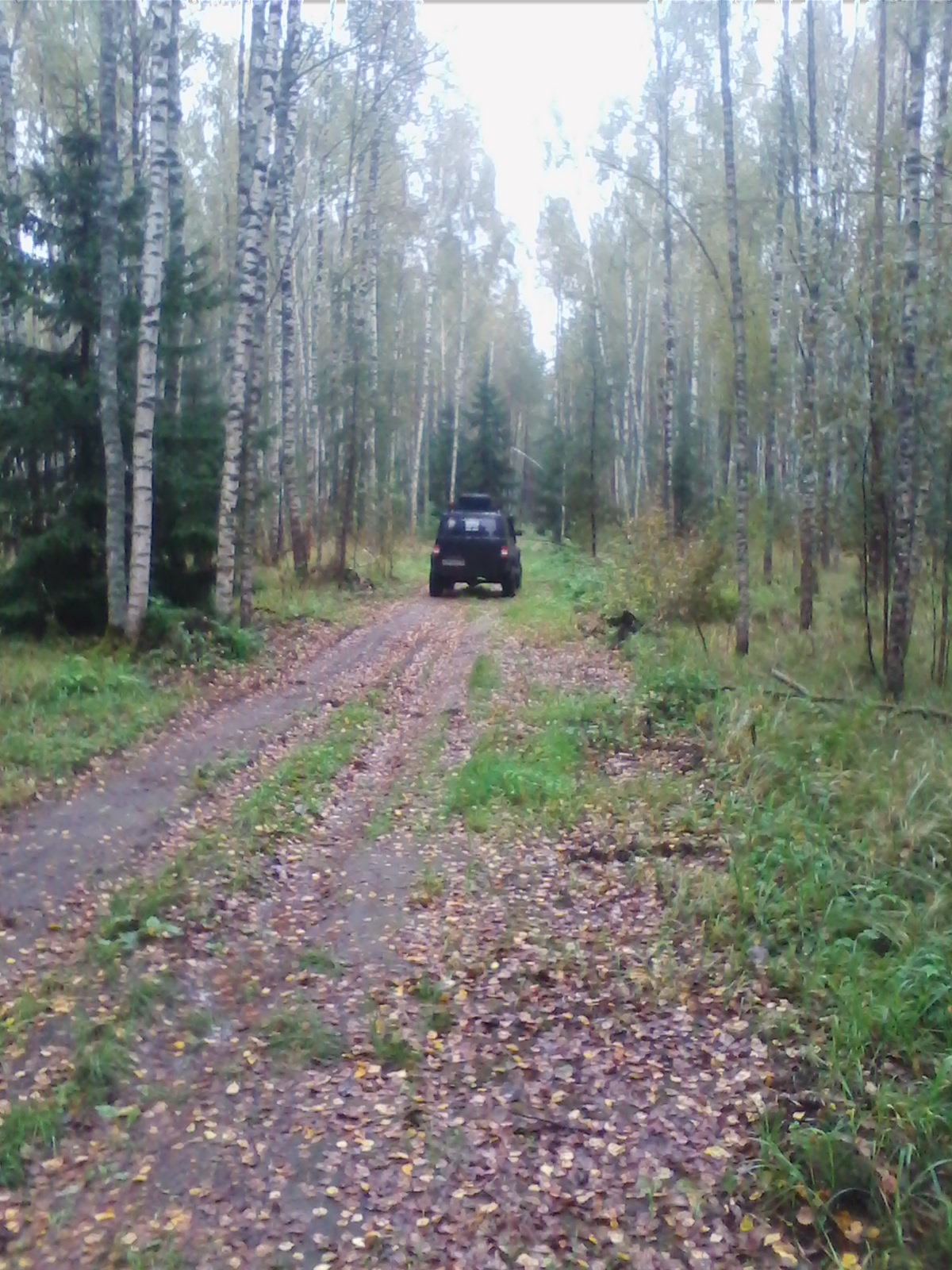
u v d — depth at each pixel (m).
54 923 6.50
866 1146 4.27
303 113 26.48
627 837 8.18
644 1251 3.88
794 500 25.70
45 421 14.45
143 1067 5.04
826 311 15.12
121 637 14.15
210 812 8.74
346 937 6.58
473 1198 4.17
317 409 31.38
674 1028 5.46
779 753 9.38
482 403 48.28
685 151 27.81
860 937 6.04
